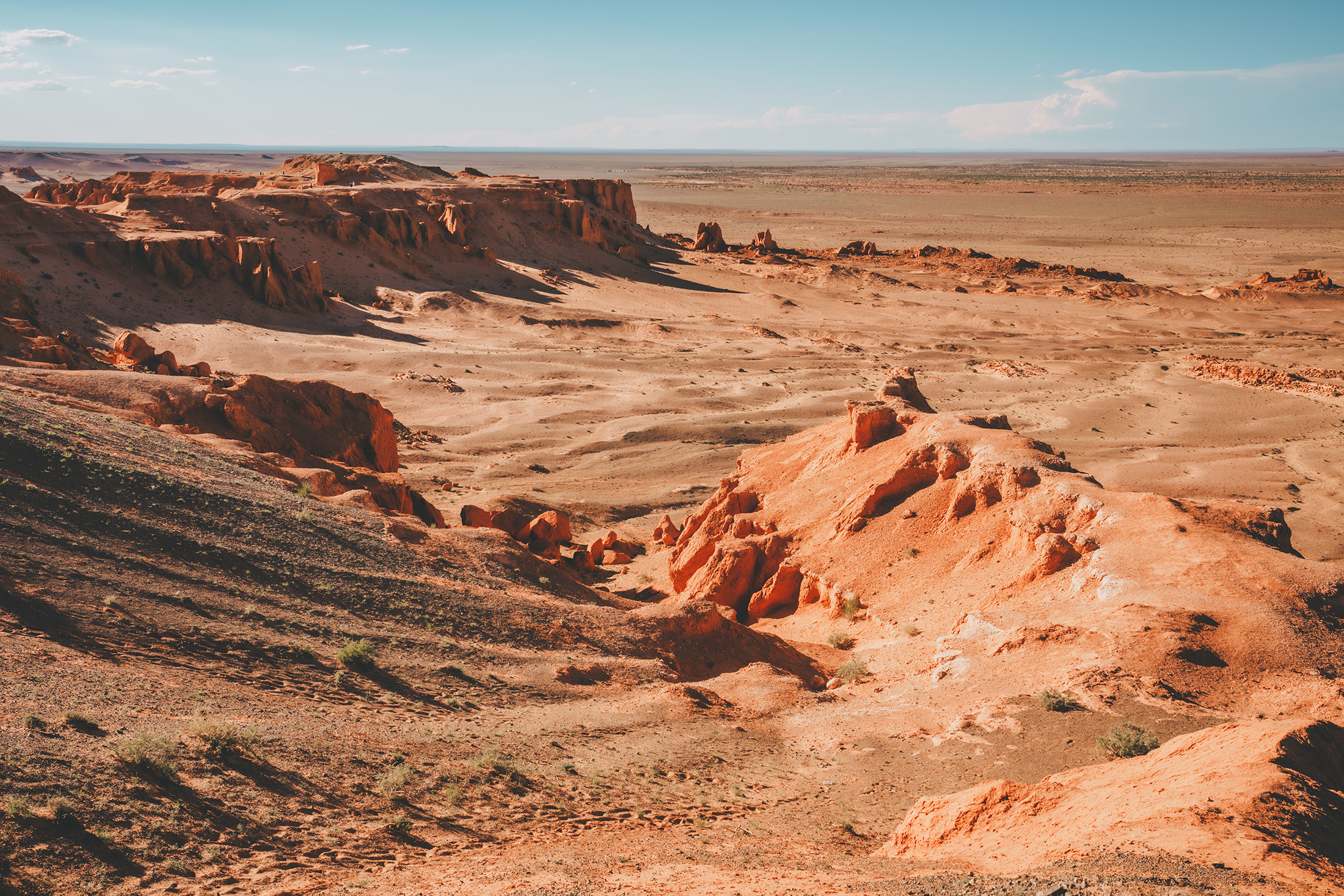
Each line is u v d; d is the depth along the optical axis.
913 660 25.17
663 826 14.89
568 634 25.66
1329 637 21.14
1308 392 88.69
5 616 16.33
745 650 28.00
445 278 138.00
